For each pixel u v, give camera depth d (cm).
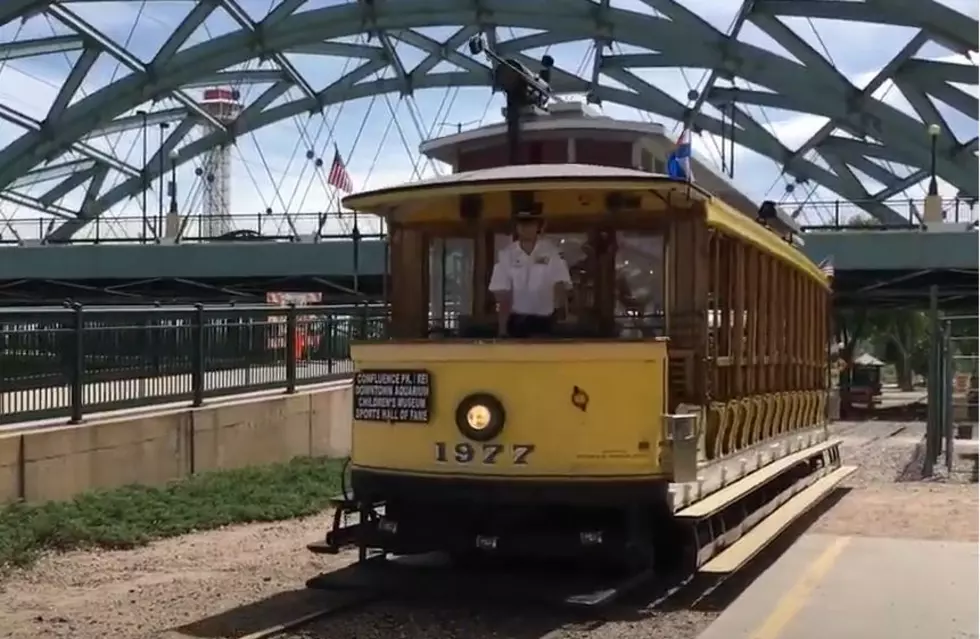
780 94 5472
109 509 1212
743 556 918
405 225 964
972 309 5688
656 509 830
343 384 2019
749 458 1073
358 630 767
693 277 880
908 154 5384
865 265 4194
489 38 5816
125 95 5866
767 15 5044
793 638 746
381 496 874
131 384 1444
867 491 1631
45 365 1292
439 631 766
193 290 5572
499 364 829
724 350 956
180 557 1059
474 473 831
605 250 898
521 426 823
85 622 793
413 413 853
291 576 964
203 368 1599
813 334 1477
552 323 898
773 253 1134
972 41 4619
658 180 845
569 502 815
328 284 5109
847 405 4372
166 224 5466
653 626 787
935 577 959
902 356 7669
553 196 902
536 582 860
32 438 1230
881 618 805
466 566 930
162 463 1456
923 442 2658
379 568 918
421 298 956
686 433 825
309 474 1584
